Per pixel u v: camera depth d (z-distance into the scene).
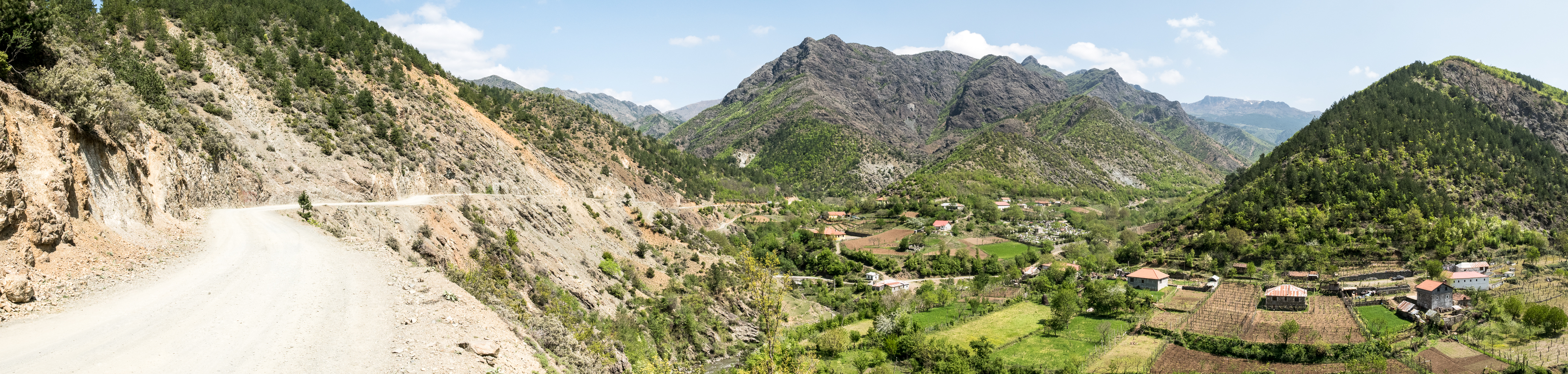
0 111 29.30
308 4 150.88
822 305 123.81
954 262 159.88
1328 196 158.38
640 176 193.00
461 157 112.94
